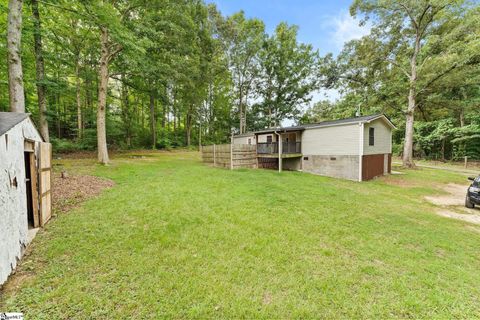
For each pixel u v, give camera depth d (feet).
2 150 8.86
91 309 7.44
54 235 12.62
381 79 57.98
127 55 38.34
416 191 29.94
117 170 34.22
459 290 9.16
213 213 17.24
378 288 9.10
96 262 10.16
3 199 8.71
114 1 36.73
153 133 79.00
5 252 8.68
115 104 77.71
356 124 38.14
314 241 13.16
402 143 80.59
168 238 12.77
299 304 8.05
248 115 113.91
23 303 7.56
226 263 10.52
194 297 8.19
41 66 35.06
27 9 31.14
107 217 15.51
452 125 65.46
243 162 47.78
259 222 15.78
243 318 7.36
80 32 47.47
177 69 47.11
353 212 18.89
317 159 45.21
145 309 7.54
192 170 39.17
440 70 45.19
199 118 102.83
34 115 49.16
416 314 7.80
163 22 39.58
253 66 99.50
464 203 24.49
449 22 46.52
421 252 12.37
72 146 52.37
